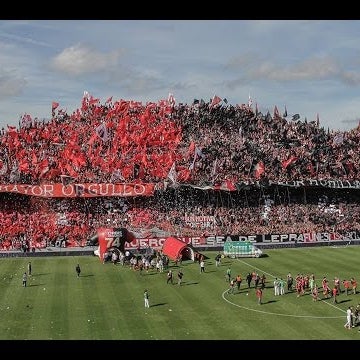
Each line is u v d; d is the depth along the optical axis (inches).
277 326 2397.9
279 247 4365.2
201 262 3474.4
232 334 2277.3
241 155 5137.8
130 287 3068.4
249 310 2640.3
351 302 2802.7
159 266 3469.5
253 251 3986.2
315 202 5054.1
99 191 4574.3
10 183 4618.6
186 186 4719.5
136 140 5093.5
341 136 5516.7
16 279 3238.2
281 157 5201.8
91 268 3570.4
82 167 4830.2
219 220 4643.2
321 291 3021.7
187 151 5147.6
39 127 5260.8
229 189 4699.8
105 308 2647.6
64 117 5492.1
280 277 3361.2
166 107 5615.2
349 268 3612.2
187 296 2886.3
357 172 5300.2
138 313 2571.4
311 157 5290.4
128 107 5634.8
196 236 4340.6
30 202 4591.5
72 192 4532.5
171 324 2410.2
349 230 4640.8
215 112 5639.8
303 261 3838.6
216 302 2780.5
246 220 4697.3
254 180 4837.6
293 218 4800.7
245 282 3211.1
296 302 2795.3
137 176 4795.8
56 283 3144.7
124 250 3786.9
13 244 4126.5
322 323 2447.1
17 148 4879.4
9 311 2586.1
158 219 4591.5
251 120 5644.7
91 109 5580.7
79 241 4224.9
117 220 4520.2
